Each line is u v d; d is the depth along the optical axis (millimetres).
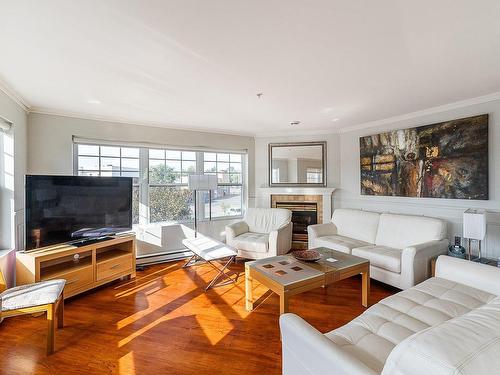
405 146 3549
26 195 2482
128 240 3219
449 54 1887
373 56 1910
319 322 2232
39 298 1859
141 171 3908
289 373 1292
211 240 3670
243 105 3070
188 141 4207
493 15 1436
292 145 4695
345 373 947
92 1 1284
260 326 2176
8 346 1937
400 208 3674
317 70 2139
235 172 4789
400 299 1782
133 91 2576
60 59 1909
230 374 1649
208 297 2719
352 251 3137
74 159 3430
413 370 739
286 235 3850
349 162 4383
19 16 1396
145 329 2141
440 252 2816
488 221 2812
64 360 1782
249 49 1788
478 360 688
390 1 1314
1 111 2391
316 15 1418
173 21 1457
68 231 2791
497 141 2750
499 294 1766
